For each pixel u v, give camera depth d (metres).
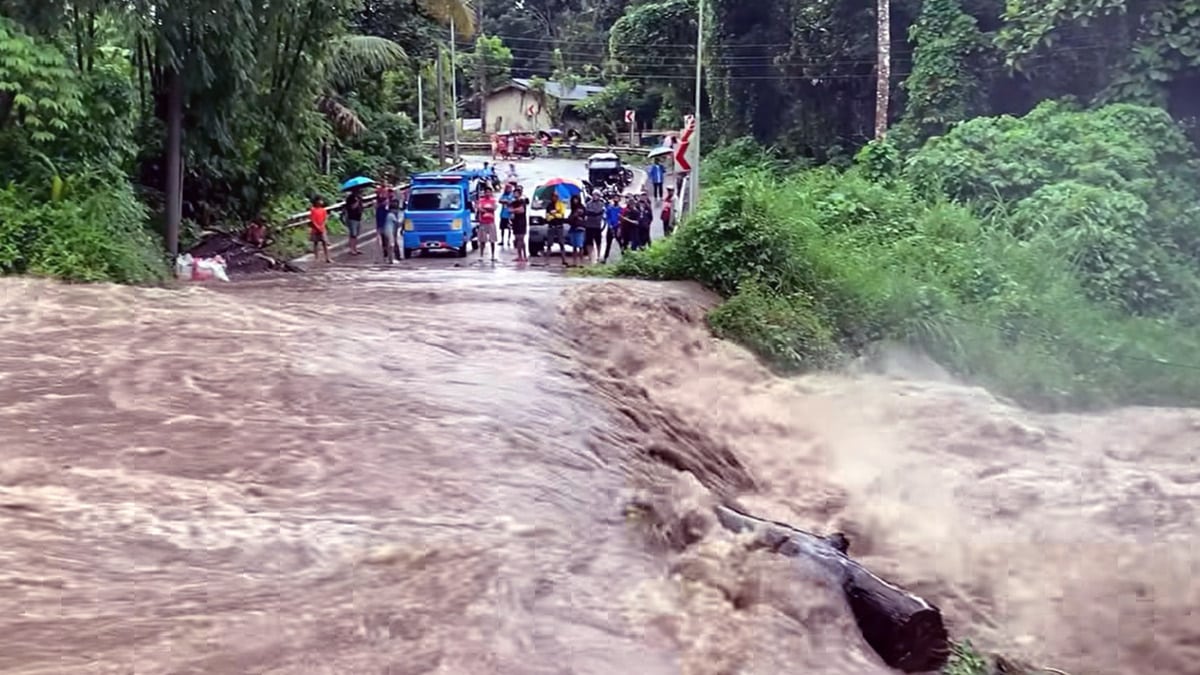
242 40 19.75
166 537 5.67
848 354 15.64
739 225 17.81
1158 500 10.87
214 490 6.45
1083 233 18.17
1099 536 9.91
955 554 9.34
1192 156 21.72
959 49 26.12
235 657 4.43
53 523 5.72
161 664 4.31
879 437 12.60
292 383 9.11
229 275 18.84
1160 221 19.31
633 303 15.44
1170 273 18.14
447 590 5.26
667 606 5.58
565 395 9.87
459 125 80.69
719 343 14.98
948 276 17.45
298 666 4.41
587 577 5.71
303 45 23.25
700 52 25.55
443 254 28.73
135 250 15.09
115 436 7.36
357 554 5.63
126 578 5.13
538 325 13.66
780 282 16.94
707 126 41.94
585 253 25.08
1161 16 21.97
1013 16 24.81
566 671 4.66
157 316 11.78
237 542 5.67
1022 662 7.37
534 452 7.75
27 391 8.34
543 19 97.50
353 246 27.88
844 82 34.53
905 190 21.22
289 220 27.88
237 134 22.39
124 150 16.84
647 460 8.75
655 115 77.94
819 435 12.42
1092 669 7.39
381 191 26.75
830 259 17.23
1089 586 8.73
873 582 6.55
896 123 31.41
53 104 14.62
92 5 16.34
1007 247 18.16
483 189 32.12
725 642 5.33
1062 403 14.73
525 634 4.93
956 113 25.92
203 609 4.86
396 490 6.67
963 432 12.82
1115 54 23.02
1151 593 8.63
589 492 7.15
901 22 33.03
